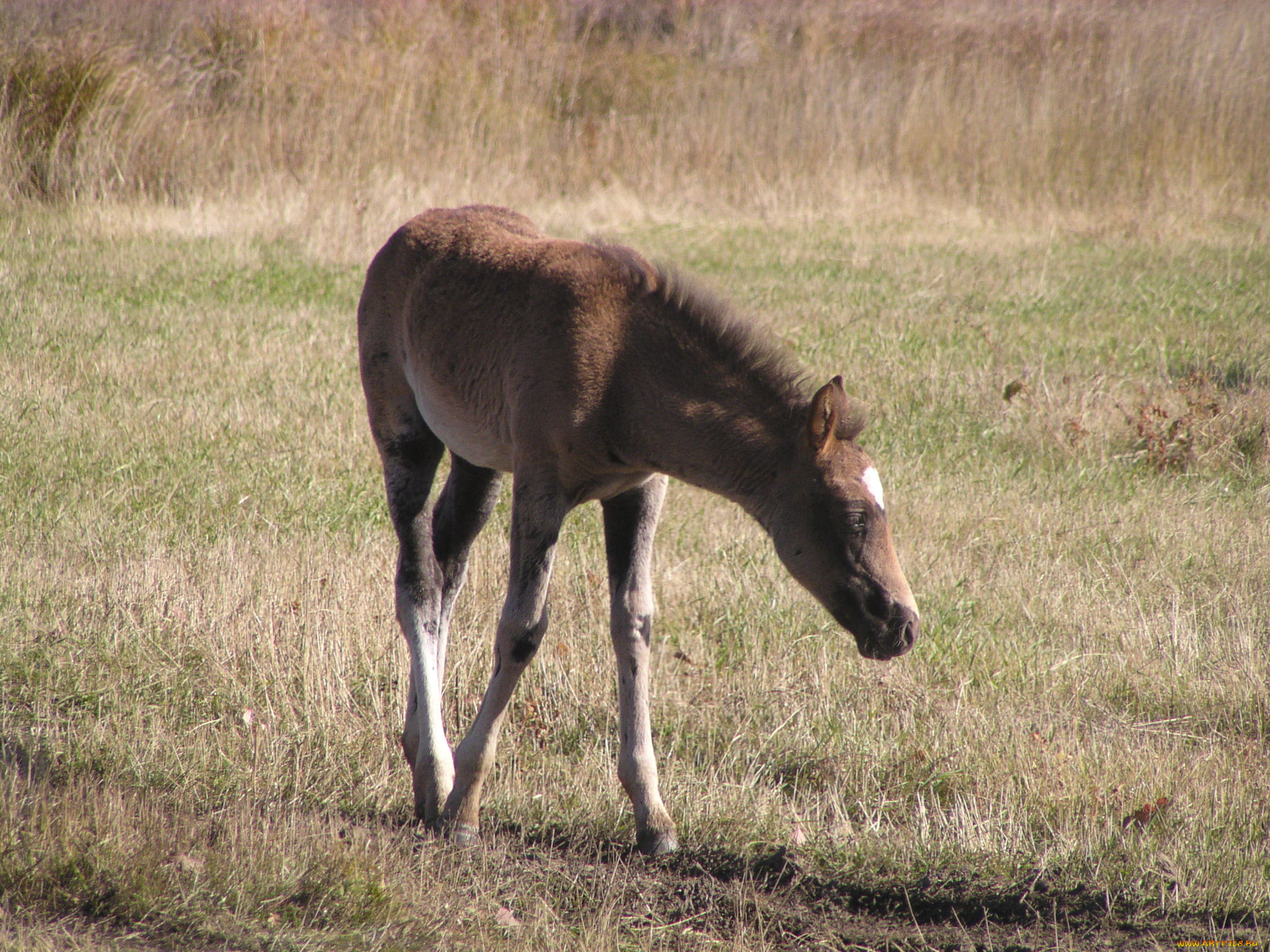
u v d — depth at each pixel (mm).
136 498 18266
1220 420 22312
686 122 51312
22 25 43344
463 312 12055
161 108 41281
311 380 24734
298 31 45188
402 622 12555
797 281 34875
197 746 12367
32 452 19688
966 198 48906
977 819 11414
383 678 14188
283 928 9398
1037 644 15219
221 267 33906
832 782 12688
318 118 42438
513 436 11367
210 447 20594
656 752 13141
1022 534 18625
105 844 9914
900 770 12695
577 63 54906
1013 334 29312
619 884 10633
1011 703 14023
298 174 41000
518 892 10477
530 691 14023
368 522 17984
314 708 13289
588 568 16797
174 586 15453
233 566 16047
